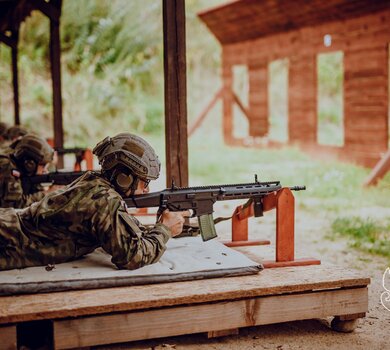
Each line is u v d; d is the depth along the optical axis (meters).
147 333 3.88
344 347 4.09
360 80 13.44
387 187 10.71
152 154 4.29
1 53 23.30
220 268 4.27
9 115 22.62
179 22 5.53
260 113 18.06
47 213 4.14
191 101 27.58
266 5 15.87
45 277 3.99
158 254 4.27
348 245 7.18
